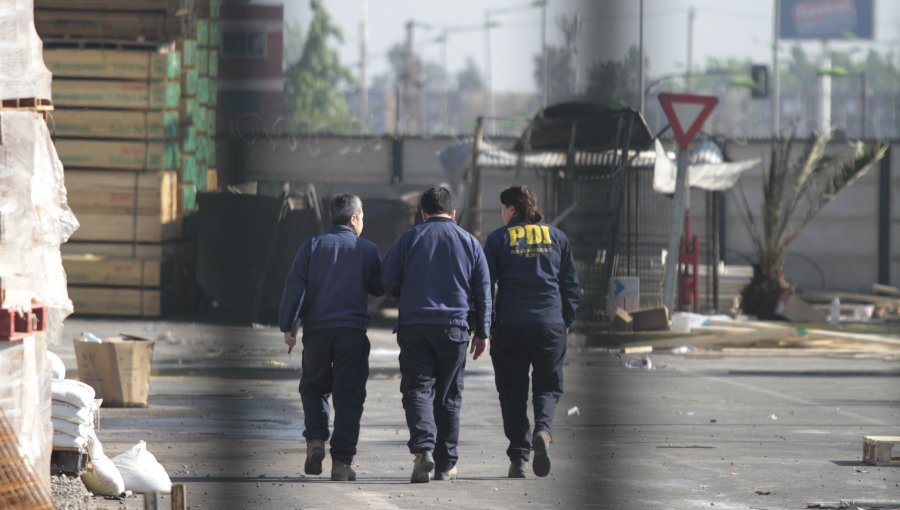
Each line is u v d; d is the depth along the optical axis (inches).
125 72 3043.8
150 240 3063.5
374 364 2218.3
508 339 1229.7
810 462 1327.5
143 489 1097.4
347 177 3882.9
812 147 3213.6
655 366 2308.1
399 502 1082.1
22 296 873.5
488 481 1198.9
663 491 1153.4
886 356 2470.5
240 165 3750.0
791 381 2103.8
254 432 1478.8
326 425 1208.2
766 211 3201.3
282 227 2955.2
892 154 3900.1
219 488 1132.5
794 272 3964.1
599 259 3061.0
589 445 1433.3
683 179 2541.8
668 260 2598.4
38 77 903.1
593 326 2667.3
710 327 2711.6
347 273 1198.9
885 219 3909.9
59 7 2997.0
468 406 1756.9
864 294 3919.8
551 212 3368.6
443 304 1189.7
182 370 2071.9
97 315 3048.7
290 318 1194.0
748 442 1464.1
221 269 2967.5
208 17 3314.5
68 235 969.5
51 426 942.4
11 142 861.2
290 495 1106.1
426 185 3828.7
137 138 3063.5
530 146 3302.2
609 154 3102.9
